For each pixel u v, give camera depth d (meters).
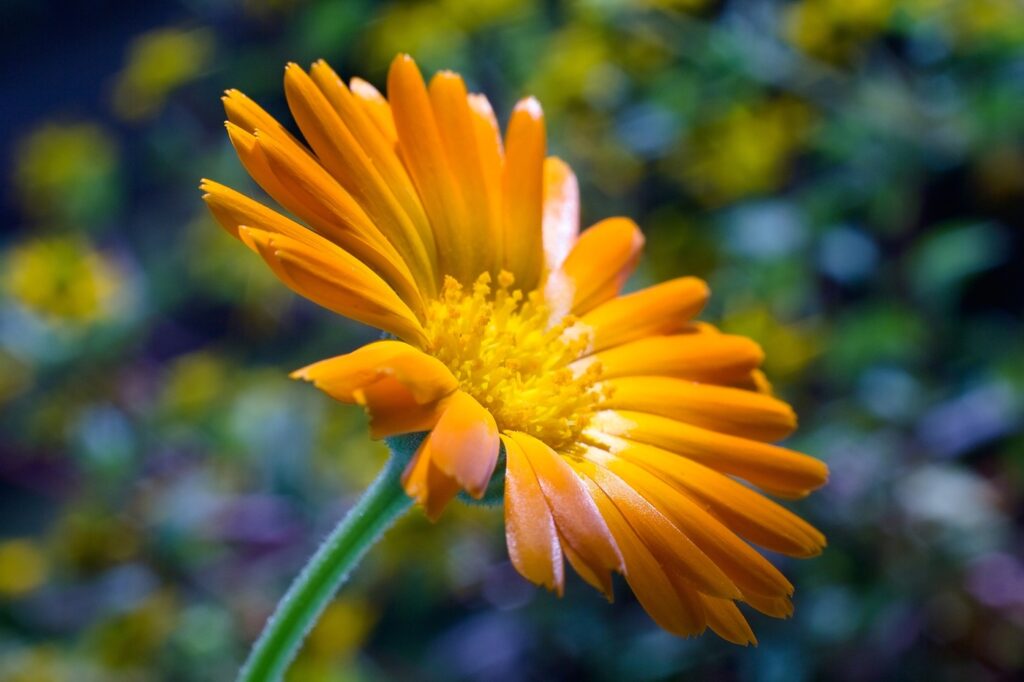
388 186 0.21
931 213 0.42
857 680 0.33
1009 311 0.44
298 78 0.20
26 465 0.39
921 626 0.34
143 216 0.51
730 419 0.22
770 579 0.20
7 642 0.34
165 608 0.32
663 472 0.21
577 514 0.19
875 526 0.33
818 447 0.33
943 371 0.36
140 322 0.38
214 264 0.41
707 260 0.34
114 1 0.72
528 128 0.22
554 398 0.21
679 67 0.34
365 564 0.34
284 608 0.21
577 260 0.23
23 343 0.36
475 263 0.22
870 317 0.33
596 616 0.34
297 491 0.33
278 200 0.20
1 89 0.68
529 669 0.36
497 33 0.35
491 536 0.35
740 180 0.34
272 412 0.35
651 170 0.36
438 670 0.36
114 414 0.35
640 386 0.22
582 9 0.34
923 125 0.33
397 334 0.20
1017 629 0.34
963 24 0.33
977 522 0.33
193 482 0.34
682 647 0.32
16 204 0.58
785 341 0.33
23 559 0.33
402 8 0.38
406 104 0.21
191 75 0.43
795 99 0.34
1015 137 0.35
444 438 0.19
